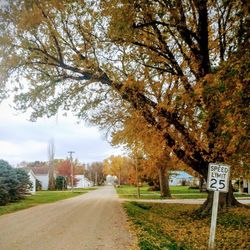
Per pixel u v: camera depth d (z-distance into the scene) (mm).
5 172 41844
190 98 16844
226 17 17484
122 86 18734
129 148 24078
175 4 16094
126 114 22516
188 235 16203
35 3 16859
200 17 17812
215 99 13148
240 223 18719
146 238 13094
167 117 19516
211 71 17797
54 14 17734
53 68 19953
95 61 18906
